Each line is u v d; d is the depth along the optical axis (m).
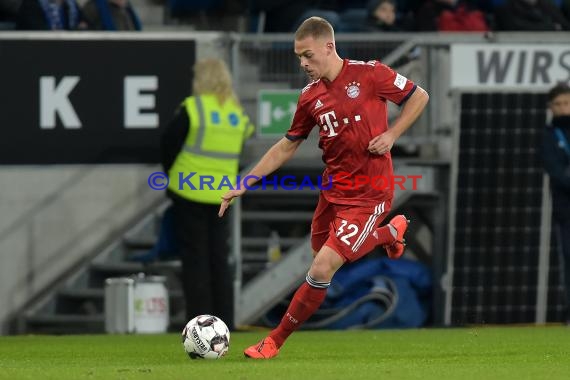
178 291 49.31
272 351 27.81
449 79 46.78
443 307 48.16
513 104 46.91
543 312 47.97
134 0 55.84
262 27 51.75
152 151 44.28
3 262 49.66
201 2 54.41
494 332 41.62
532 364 26.70
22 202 50.06
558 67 46.97
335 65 27.53
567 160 43.94
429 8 51.81
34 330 49.31
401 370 24.45
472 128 46.84
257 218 49.12
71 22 47.72
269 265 46.72
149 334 43.78
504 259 47.66
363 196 27.44
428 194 48.19
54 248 50.12
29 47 43.88
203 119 41.91
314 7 50.88
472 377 22.95
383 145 27.00
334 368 24.81
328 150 27.78
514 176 47.31
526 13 51.38
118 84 44.12
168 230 43.50
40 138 44.00
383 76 27.53
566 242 44.22
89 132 44.09
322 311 46.47
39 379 23.11
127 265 49.75
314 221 28.42
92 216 50.47
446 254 48.31
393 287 46.97
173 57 44.38
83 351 33.91
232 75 45.53
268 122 45.34
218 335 27.86
